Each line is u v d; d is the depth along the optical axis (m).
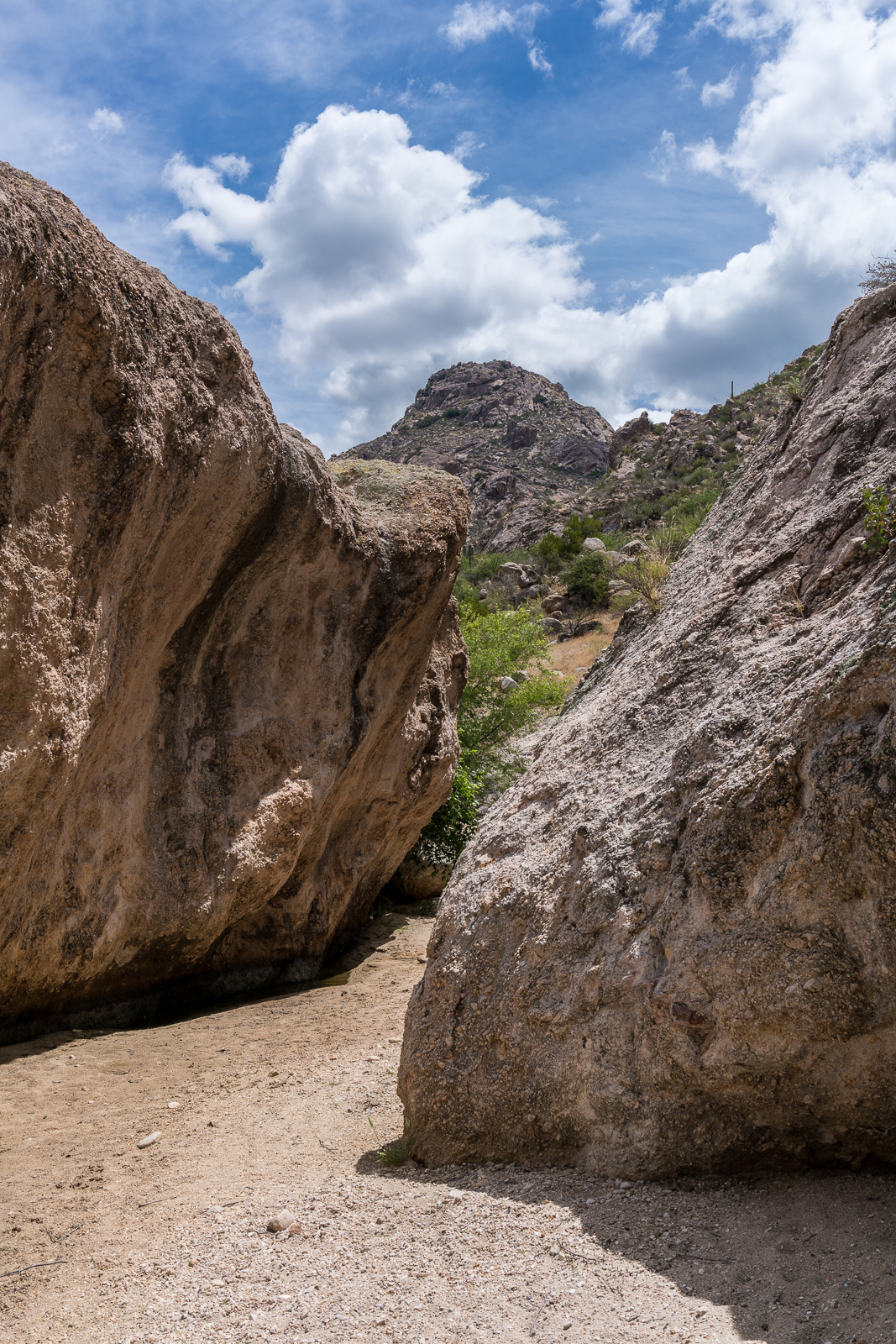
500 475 99.75
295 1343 2.22
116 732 5.88
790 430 5.28
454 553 9.04
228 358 5.98
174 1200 3.28
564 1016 3.14
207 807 6.71
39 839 5.17
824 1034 2.51
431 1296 2.38
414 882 11.78
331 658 7.87
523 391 136.88
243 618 7.10
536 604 37.88
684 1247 2.44
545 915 3.44
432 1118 3.44
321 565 7.52
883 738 2.41
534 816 4.13
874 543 3.46
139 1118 4.34
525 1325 2.19
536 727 15.34
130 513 5.25
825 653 2.97
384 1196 3.10
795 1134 2.69
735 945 2.67
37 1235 3.06
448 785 10.47
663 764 3.56
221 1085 4.81
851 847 2.46
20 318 4.33
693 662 3.99
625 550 35.81
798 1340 1.95
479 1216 2.80
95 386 4.88
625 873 3.23
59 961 5.63
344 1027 5.97
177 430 5.51
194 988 7.20
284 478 6.67
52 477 4.74
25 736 4.70
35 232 4.31
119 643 5.64
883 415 4.12
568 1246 2.54
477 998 3.51
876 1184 2.59
